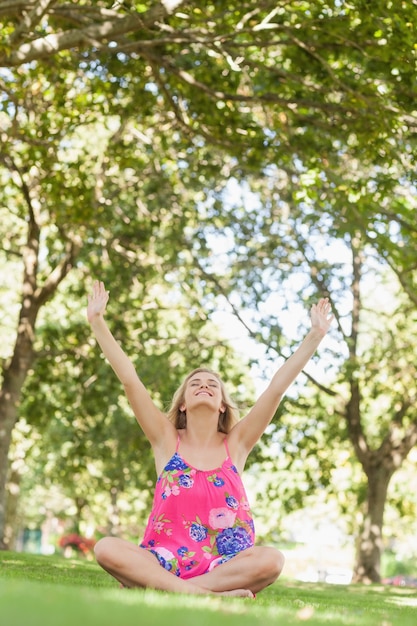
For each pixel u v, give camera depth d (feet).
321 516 126.72
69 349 64.85
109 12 37.24
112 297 63.77
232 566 17.29
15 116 45.34
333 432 70.33
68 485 89.30
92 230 59.21
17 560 36.52
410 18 36.60
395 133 41.11
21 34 35.22
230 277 65.72
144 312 66.03
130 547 17.31
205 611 9.74
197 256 65.31
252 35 41.73
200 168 55.26
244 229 65.51
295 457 68.28
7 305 87.20
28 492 123.85
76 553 131.44
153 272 64.44
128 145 55.06
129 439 69.92
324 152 46.14
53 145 47.73
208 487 18.67
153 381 63.82
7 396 60.54
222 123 46.78
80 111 49.65
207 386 19.88
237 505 18.71
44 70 47.32
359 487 76.64
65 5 37.60
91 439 69.67
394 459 67.72
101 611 7.93
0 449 59.62
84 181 51.24
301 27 39.09
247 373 71.10
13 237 70.95
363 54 39.73
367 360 69.31
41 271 76.13
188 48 46.21
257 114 58.13
